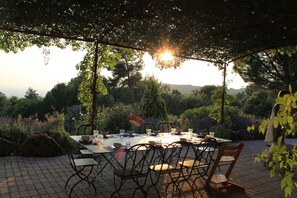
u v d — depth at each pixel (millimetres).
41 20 4656
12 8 4254
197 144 4605
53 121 7312
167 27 4867
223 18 4258
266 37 5145
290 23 4016
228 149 4430
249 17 4066
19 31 5047
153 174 5246
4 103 16109
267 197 4367
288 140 10477
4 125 6867
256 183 5031
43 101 15812
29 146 6082
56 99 16016
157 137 5219
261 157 1789
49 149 6137
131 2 4051
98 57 6367
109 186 4453
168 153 7078
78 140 4434
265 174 5605
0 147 5961
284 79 12102
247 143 9258
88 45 6223
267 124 1733
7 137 6473
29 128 7051
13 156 6059
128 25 5008
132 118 8539
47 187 4242
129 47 6102
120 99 18406
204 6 3830
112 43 5973
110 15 4578
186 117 11445
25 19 4586
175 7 4055
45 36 5621
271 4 3514
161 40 5527
